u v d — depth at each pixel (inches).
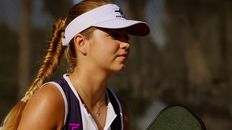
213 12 1549.0
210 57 1574.8
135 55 1644.9
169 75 1609.3
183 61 1609.3
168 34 1651.1
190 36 1601.9
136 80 1585.9
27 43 1584.6
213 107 1432.1
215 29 1571.1
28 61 1568.7
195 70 1577.3
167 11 1611.7
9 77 1781.5
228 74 1519.4
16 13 2022.6
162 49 1665.8
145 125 1422.2
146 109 1505.9
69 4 1614.2
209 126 1390.3
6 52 1898.4
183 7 1588.3
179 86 1549.0
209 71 1547.7
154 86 1578.5
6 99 1689.2
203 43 1595.7
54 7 1610.5
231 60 1542.8
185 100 1502.2
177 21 1614.2
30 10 1601.9
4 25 2161.7
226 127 1385.3
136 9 1581.0
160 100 1534.2
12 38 1975.9
